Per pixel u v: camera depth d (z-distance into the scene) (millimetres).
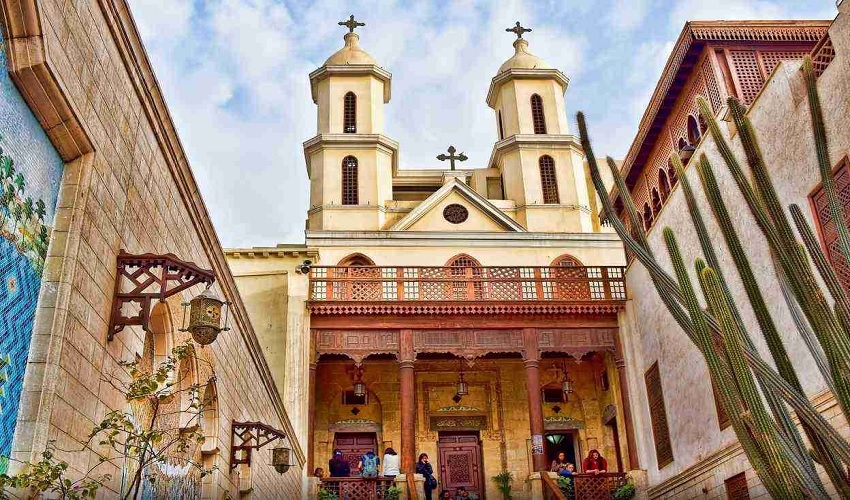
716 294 6527
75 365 5727
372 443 23594
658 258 19266
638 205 21328
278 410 15688
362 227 27484
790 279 6688
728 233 7223
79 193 5887
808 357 13055
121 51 6699
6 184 5043
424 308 21156
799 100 13266
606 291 22031
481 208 27781
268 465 14844
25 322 5266
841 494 6199
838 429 12242
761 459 6160
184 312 8648
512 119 31078
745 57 16516
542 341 21453
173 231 8375
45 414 5223
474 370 24531
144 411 7719
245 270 22281
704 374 16844
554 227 28297
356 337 21094
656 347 19797
